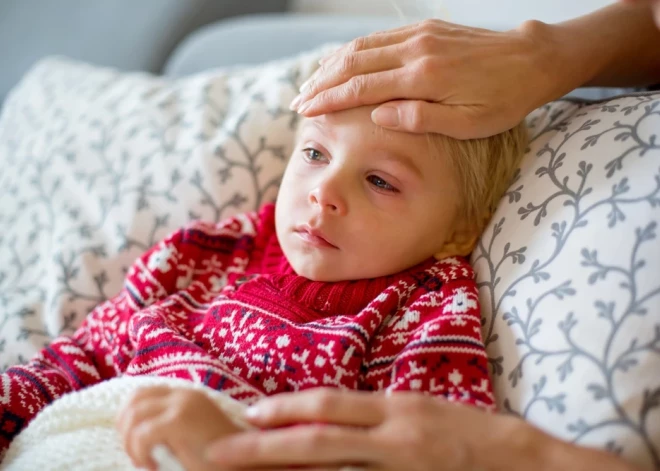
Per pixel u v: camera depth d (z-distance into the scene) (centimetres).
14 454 60
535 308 57
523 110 66
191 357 63
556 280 57
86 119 106
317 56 97
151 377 59
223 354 67
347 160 66
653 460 45
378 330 66
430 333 60
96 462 54
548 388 52
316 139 69
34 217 98
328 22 117
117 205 92
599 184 60
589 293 54
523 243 63
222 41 128
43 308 87
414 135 66
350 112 66
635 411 47
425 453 43
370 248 68
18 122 119
